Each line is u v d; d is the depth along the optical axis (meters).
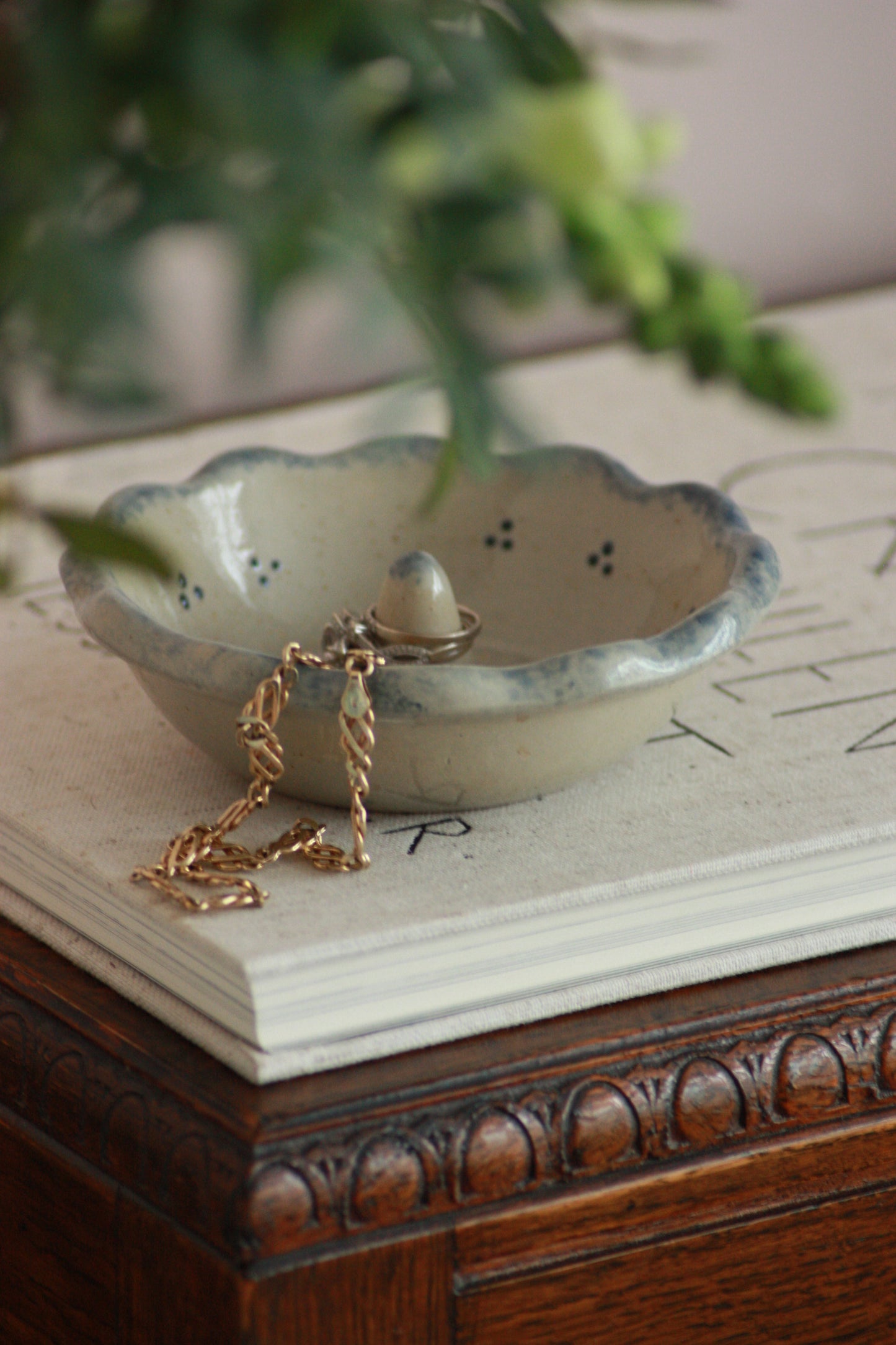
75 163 0.41
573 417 1.09
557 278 0.43
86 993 0.80
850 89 1.44
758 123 1.41
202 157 0.42
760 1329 0.80
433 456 0.87
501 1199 0.77
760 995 0.79
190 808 0.82
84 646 0.91
